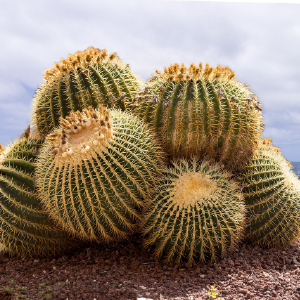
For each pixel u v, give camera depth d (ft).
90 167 12.00
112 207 12.37
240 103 14.24
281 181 14.44
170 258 13.07
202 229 12.21
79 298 10.70
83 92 15.42
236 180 14.79
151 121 14.39
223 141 14.11
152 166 13.15
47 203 13.00
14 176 14.26
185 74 14.24
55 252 14.94
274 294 10.74
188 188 12.50
